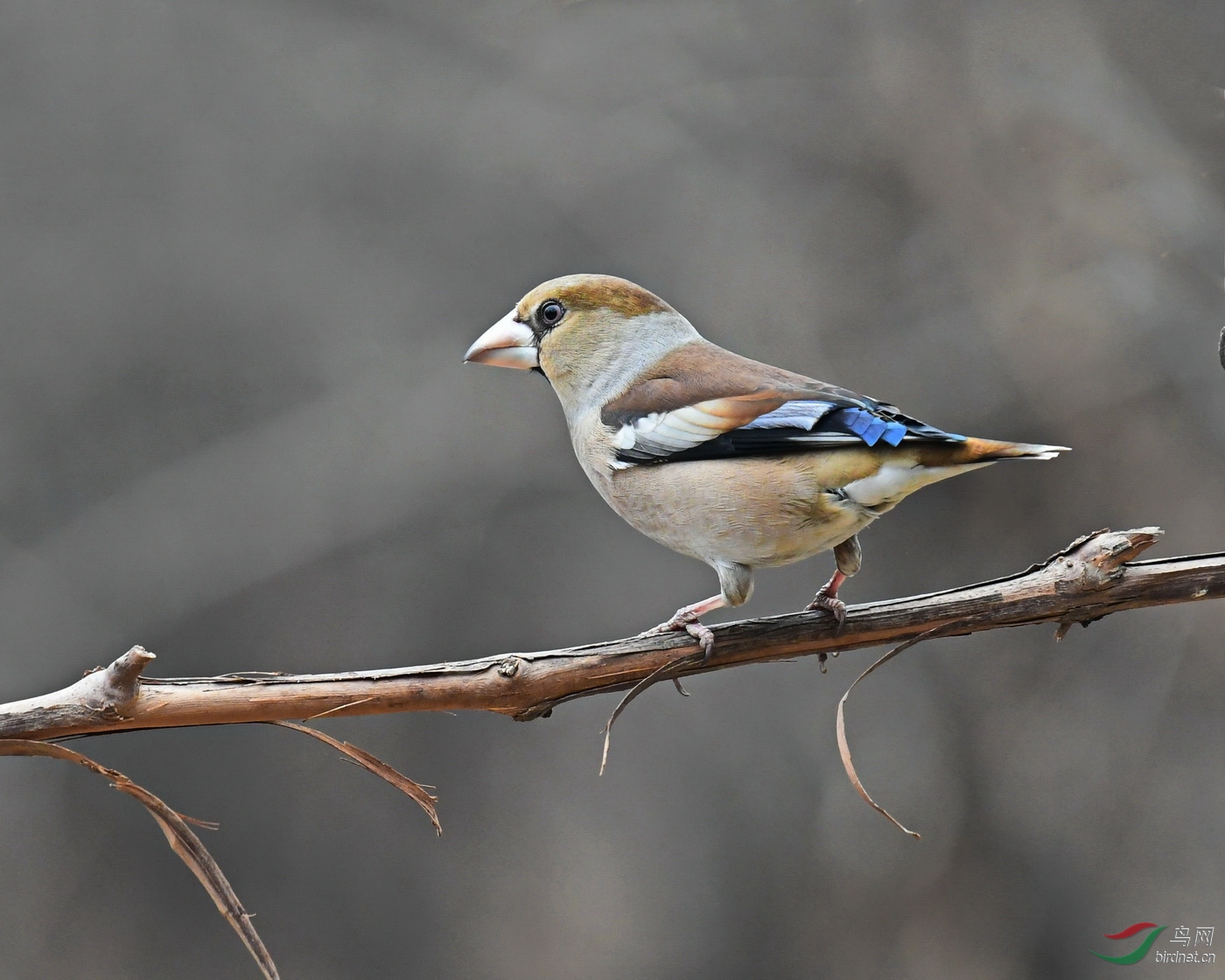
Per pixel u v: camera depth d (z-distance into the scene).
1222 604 12.67
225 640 14.35
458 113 15.21
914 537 13.59
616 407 7.08
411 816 14.41
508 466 14.35
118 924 14.12
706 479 6.49
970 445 6.14
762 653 5.81
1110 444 12.72
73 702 4.71
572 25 15.04
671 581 14.12
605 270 14.51
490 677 5.30
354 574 14.44
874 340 13.58
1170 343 12.54
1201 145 12.69
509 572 14.26
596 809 14.09
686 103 14.69
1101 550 5.53
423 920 14.01
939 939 12.80
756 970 13.10
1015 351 12.97
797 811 13.65
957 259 13.39
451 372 14.69
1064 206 12.95
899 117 13.63
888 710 13.73
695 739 14.09
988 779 13.14
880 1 13.78
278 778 14.55
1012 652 13.47
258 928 14.04
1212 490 12.35
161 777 14.48
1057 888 12.58
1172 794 12.51
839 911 13.11
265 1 15.65
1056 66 13.08
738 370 6.97
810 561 13.86
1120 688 12.98
